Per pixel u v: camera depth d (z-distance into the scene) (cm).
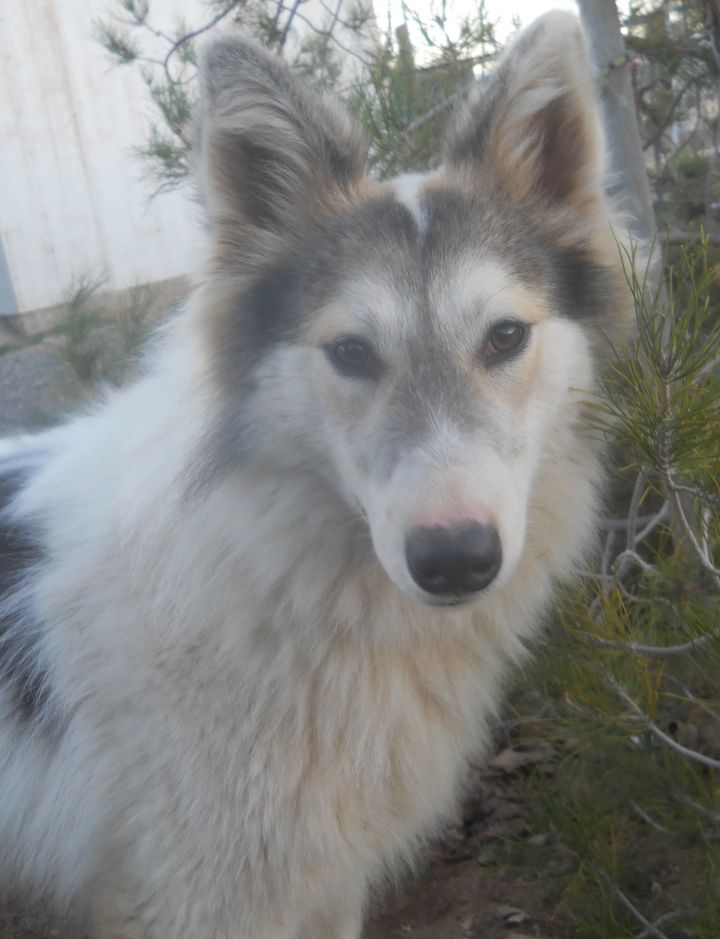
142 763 43
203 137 43
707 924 46
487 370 40
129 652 43
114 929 46
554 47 43
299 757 42
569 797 52
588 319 44
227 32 42
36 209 197
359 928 52
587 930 49
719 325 41
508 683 52
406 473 37
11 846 50
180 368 45
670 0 85
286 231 44
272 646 42
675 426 37
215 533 42
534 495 44
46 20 195
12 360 151
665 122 89
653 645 47
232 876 43
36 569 47
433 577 35
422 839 51
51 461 51
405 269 41
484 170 45
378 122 72
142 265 212
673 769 48
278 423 42
